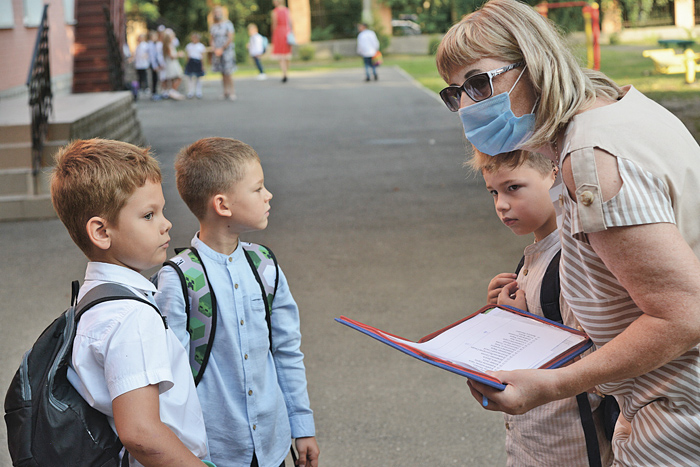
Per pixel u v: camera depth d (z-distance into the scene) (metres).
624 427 1.75
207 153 2.09
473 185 8.59
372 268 5.70
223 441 2.09
